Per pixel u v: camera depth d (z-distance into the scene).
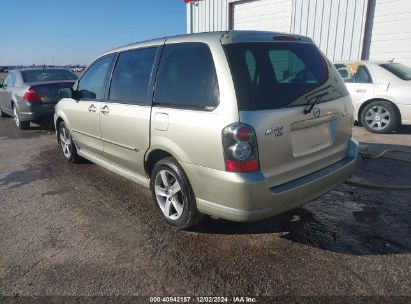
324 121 2.99
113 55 4.14
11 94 8.93
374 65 7.18
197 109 2.79
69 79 9.15
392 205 3.71
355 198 3.91
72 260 2.89
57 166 5.57
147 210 3.81
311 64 3.13
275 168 2.62
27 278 2.68
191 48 3.00
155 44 3.46
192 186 2.92
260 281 2.54
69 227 3.47
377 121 7.11
